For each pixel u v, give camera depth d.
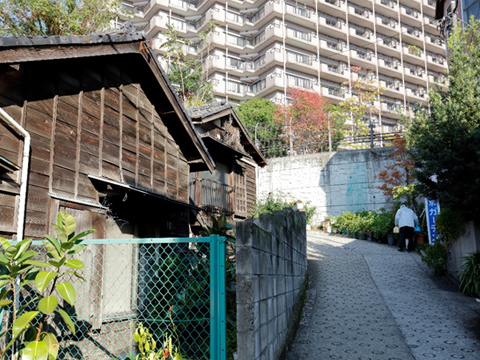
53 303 3.30
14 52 4.97
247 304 3.56
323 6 44.50
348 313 7.28
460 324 6.54
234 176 17.19
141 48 7.45
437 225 9.44
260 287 3.98
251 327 3.52
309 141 26.09
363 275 10.27
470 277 8.19
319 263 11.88
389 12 48.34
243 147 18.00
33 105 5.74
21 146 5.37
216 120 15.52
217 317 3.48
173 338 4.88
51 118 6.04
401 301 7.97
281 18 42.66
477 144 7.98
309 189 23.81
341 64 44.59
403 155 20.38
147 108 8.66
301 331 6.39
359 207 22.42
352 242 17.00
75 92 6.60
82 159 6.55
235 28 44.22
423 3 49.72
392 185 21.38
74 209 6.19
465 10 15.25
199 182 14.16
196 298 4.99
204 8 44.72
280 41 42.34
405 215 14.01
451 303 7.75
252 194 18.98
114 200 7.55
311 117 29.47
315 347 5.71
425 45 49.44
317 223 23.22
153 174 8.60
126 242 3.76
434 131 8.98
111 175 7.21
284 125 29.33
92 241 3.77
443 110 8.84
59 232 3.66
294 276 7.15
